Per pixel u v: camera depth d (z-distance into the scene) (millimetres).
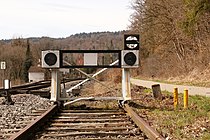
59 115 14203
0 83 59625
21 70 104750
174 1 60094
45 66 16953
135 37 17031
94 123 11758
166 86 36844
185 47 59938
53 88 17000
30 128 9539
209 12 40781
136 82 53531
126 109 14867
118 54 17094
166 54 66750
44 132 10234
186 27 43281
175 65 60000
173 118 12328
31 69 102812
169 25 62438
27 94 26562
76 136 9547
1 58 103500
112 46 101125
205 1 38781
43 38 123375
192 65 52594
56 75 17094
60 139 9141
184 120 11578
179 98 20797
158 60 70688
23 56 106250
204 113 13070
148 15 64938
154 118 12602
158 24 63562
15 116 13938
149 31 67312
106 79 66125
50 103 19297
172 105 17156
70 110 15938
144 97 22047
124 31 76500
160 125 10867
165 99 20422
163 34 64062
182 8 55156
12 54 105562
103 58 20156
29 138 9320
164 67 66812
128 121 12414
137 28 70938
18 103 20188
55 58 16953
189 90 29156
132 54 17000
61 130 10445
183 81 45438
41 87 39000
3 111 15914
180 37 59375
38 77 102000
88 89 47062
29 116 13844
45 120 12102
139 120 10633
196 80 43656
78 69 17984
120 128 10578
